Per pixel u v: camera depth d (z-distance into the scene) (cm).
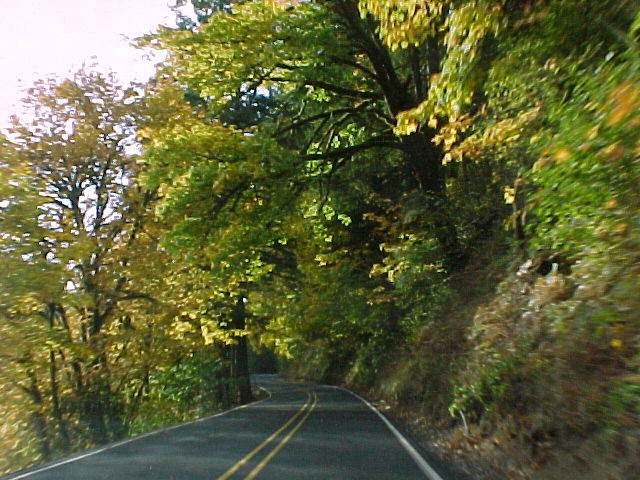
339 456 1298
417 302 2269
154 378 3497
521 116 1016
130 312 3045
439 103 1013
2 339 2155
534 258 1402
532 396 1109
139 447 1609
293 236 2586
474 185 2061
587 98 745
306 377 7319
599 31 852
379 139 2203
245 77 2075
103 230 2777
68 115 2705
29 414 2647
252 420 2311
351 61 2088
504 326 1398
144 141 2762
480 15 876
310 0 1975
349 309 3002
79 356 2369
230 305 3291
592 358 916
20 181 2139
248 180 1988
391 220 2455
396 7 1133
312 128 2536
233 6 2006
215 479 1061
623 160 680
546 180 797
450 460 1274
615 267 923
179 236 1967
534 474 959
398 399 2577
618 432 763
